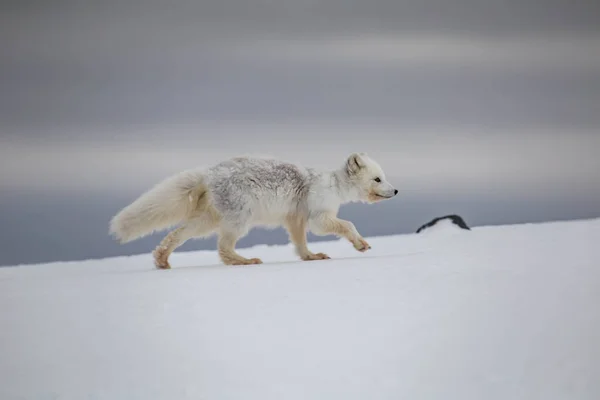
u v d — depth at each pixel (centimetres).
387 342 920
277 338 958
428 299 1066
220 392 840
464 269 1256
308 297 1136
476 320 953
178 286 1273
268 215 1770
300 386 839
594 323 903
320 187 1802
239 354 918
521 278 1132
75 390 860
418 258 1473
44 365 919
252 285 1252
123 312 1105
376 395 811
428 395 802
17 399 847
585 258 1289
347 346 920
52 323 1066
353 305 1072
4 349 970
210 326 1016
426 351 887
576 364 816
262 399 823
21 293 1280
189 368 893
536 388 788
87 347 964
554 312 949
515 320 939
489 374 823
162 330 1009
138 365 908
